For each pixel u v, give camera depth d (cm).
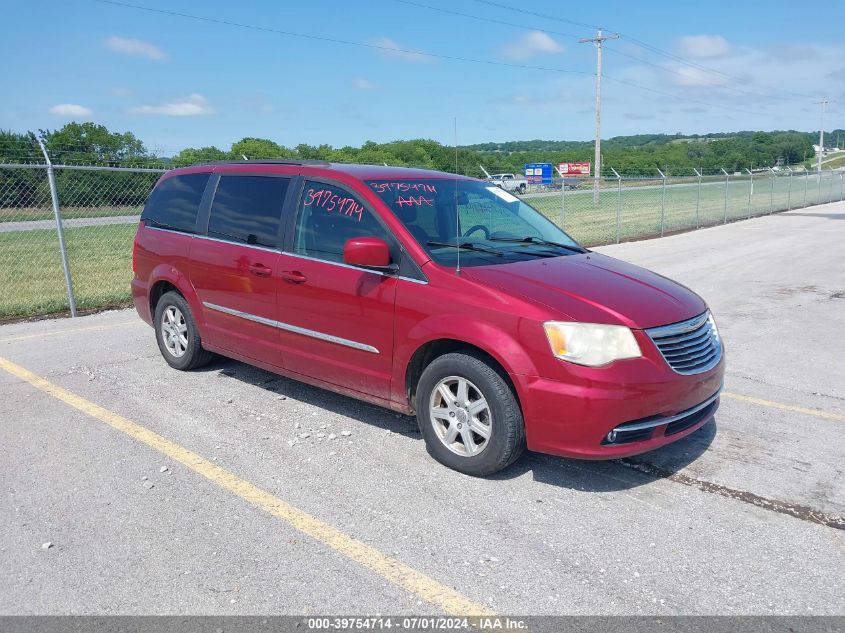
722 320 855
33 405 528
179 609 291
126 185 1492
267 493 392
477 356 405
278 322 501
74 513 368
